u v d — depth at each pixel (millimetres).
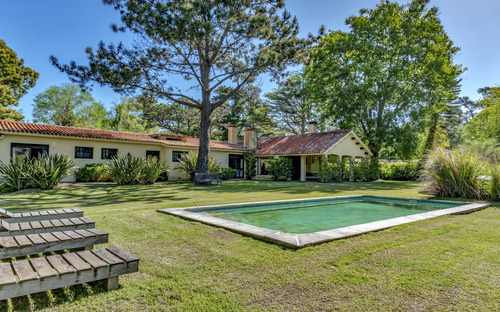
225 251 3705
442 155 10828
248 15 14875
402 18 24234
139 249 3801
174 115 36281
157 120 36125
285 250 3725
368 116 24641
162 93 16734
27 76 31047
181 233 4582
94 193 11992
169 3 13227
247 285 2729
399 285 2715
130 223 5316
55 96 36375
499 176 9305
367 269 3092
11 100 27891
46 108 36250
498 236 4434
